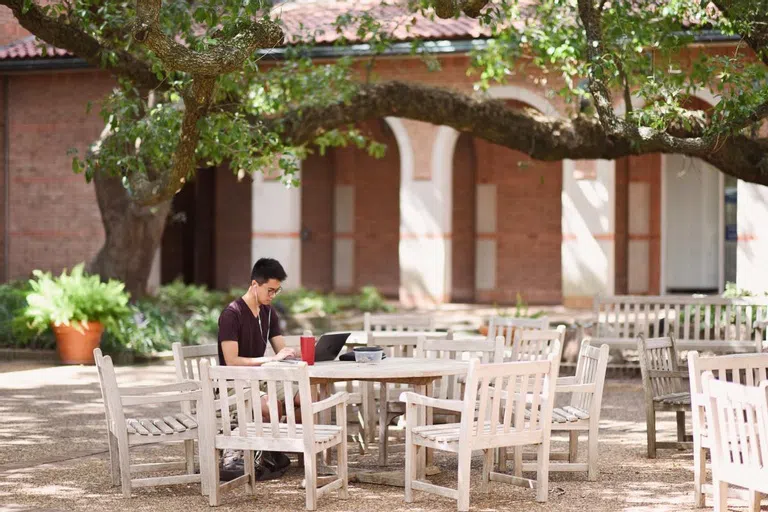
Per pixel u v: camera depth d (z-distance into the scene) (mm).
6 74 23453
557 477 7941
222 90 11289
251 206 27531
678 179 23875
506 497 7258
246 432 6898
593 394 7801
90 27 10766
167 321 16859
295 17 22188
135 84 11742
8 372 14336
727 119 9406
